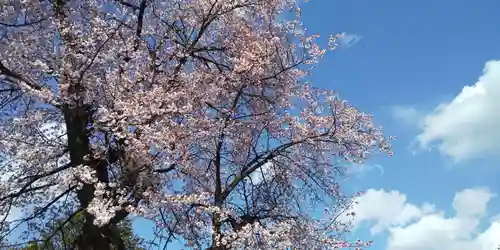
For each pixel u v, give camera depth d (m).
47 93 10.00
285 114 13.33
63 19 11.07
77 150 11.19
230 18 13.81
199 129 11.72
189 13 13.23
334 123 13.10
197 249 12.30
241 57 12.85
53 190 11.46
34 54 10.81
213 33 14.05
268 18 13.82
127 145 10.71
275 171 13.42
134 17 12.16
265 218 12.53
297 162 13.45
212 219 12.06
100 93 10.82
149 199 10.62
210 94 12.35
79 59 10.55
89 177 9.67
